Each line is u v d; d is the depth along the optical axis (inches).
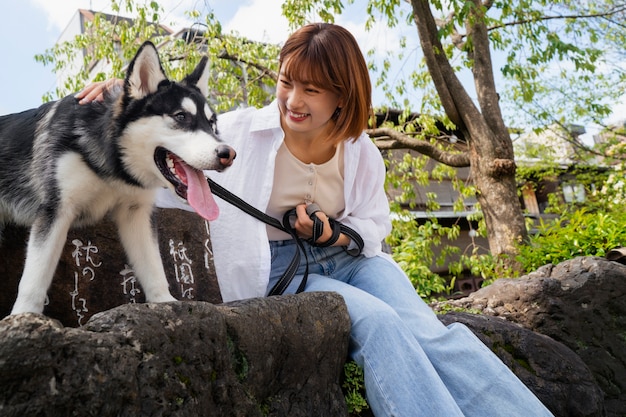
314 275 110.3
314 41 96.6
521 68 347.6
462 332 97.3
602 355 155.7
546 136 609.0
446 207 575.5
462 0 297.0
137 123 96.0
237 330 73.1
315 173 110.8
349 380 96.9
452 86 338.3
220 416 66.9
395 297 104.0
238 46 357.1
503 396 89.4
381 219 121.2
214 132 103.5
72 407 49.8
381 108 402.9
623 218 213.2
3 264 97.1
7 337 46.8
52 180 89.3
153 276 99.3
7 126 101.5
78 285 102.1
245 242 105.7
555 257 214.5
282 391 82.9
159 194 116.3
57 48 347.6
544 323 154.9
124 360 54.9
